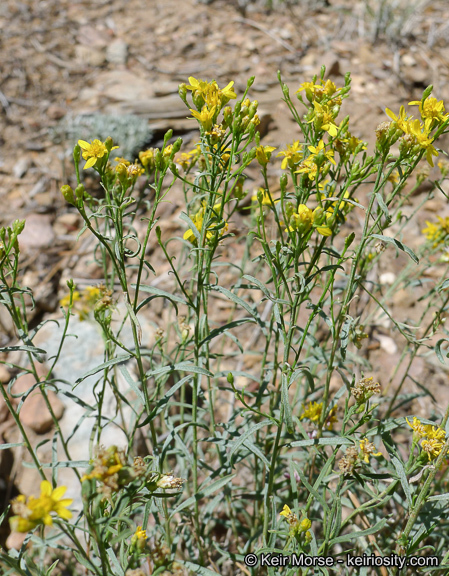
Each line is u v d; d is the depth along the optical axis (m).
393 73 5.52
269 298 1.59
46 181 4.53
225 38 6.00
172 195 4.28
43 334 3.41
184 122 4.95
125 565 1.58
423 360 3.41
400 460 1.65
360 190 4.07
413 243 4.05
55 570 2.51
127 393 3.04
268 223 2.80
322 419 1.98
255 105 1.59
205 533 2.41
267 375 2.05
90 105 5.15
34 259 3.95
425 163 3.99
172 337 3.42
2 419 2.96
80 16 6.23
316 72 5.51
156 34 6.07
